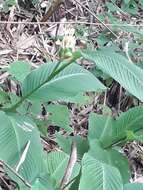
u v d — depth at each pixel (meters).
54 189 0.75
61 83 0.86
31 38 1.38
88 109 1.28
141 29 1.58
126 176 0.84
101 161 0.78
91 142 0.88
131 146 1.22
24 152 0.74
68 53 0.74
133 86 0.73
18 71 1.05
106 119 0.98
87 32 1.47
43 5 1.50
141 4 1.68
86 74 0.88
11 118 0.80
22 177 0.73
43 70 0.88
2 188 0.98
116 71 0.73
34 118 1.03
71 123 1.23
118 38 1.46
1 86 1.20
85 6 1.58
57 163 0.89
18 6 1.45
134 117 0.95
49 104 1.12
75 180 0.76
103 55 0.74
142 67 1.37
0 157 0.73
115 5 1.63
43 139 1.13
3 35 1.35
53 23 1.40
